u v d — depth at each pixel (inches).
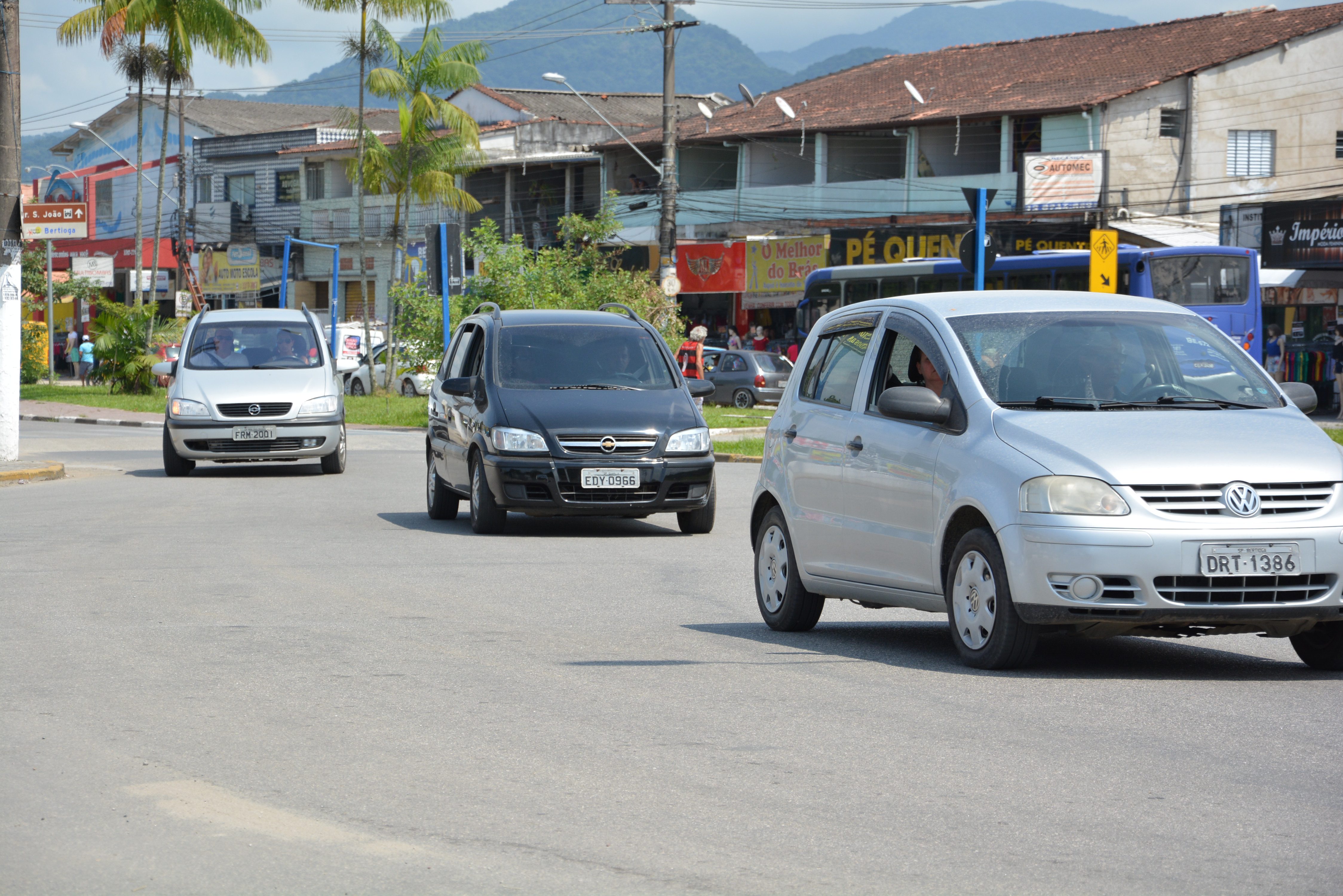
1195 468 874.8
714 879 534.0
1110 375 982.4
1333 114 5900.6
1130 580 864.3
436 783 666.2
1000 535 895.7
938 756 713.0
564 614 1193.4
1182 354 1003.9
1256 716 801.6
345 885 529.7
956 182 6013.8
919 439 986.7
